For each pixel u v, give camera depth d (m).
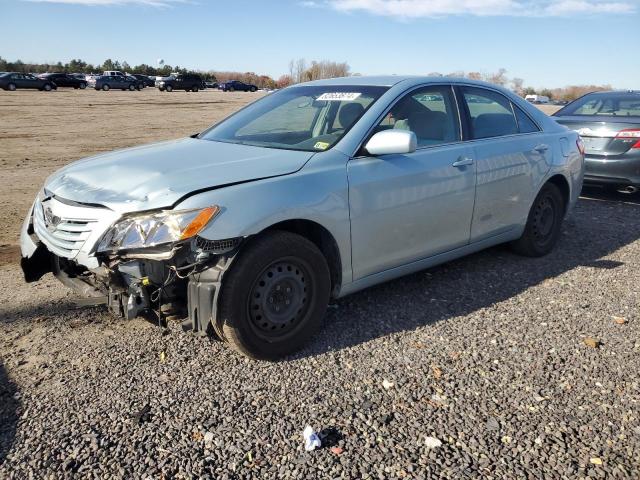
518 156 5.04
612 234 6.54
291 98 4.75
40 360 3.50
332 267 3.84
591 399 3.16
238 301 3.28
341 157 3.79
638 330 4.02
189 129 19.30
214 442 2.76
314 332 3.71
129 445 2.73
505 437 2.82
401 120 4.23
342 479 2.53
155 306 3.29
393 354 3.63
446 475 2.56
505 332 3.96
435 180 4.27
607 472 2.58
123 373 3.36
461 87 4.84
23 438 2.77
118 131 18.19
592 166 7.93
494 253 5.76
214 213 3.13
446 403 3.11
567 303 4.49
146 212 3.12
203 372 3.39
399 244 4.14
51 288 4.64
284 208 3.38
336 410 3.03
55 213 3.43
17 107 26.78
